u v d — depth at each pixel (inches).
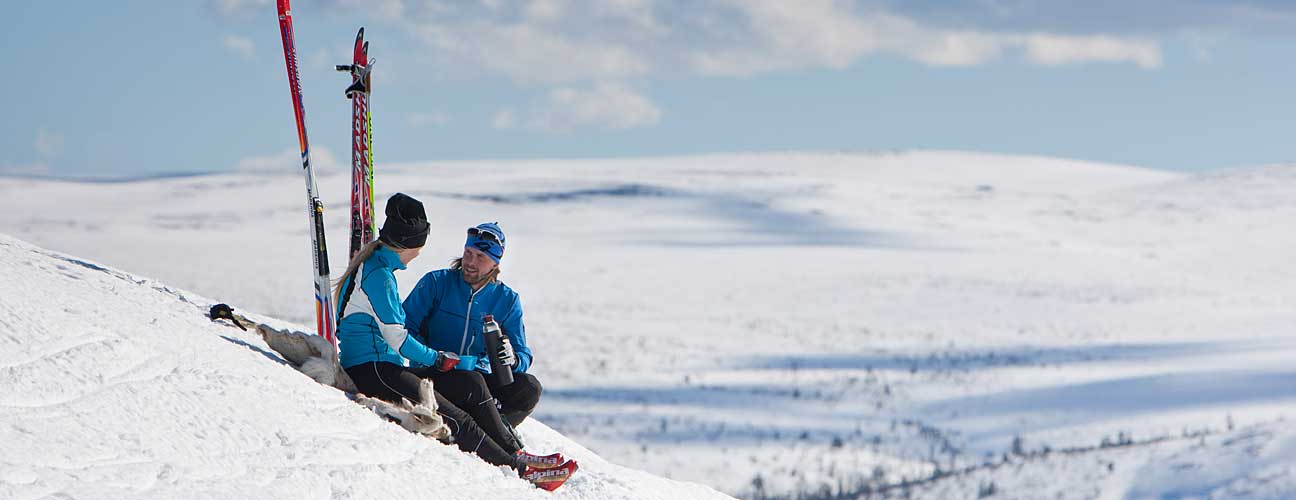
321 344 186.5
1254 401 7578.7
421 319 204.4
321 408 166.2
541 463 184.9
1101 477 4493.1
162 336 165.9
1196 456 4392.2
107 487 115.0
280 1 206.4
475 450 184.5
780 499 5674.2
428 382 182.7
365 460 155.4
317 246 203.0
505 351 197.3
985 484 4867.1
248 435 144.9
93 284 194.1
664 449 6776.6
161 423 136.3
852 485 5920.3
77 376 138.3
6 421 120.2
